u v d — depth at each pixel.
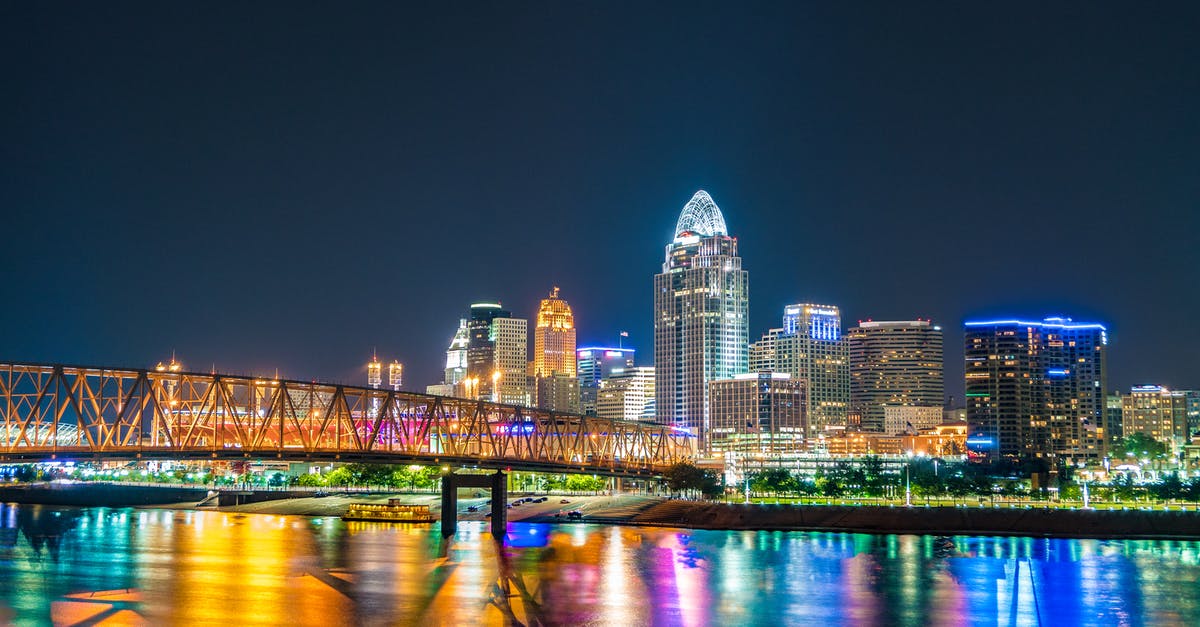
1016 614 171.12
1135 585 196.38
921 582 197.50
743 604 175.62
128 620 158.50
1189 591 191.12
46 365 189.00
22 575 197.62
